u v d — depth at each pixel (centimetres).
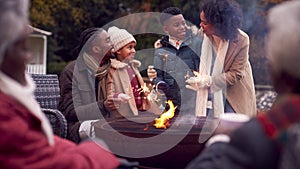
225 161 124
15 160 136
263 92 688
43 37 1484
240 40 338
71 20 1709
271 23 127
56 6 1648
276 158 118
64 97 314
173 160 232
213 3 334
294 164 113
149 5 1639
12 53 142
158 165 237
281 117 120
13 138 136
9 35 137
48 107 352
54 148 151
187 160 231
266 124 121
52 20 1636
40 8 1611
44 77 352
